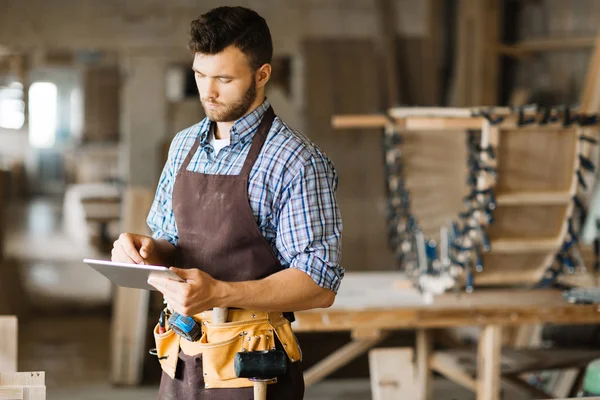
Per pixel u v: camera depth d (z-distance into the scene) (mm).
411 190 4371
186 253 2193
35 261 9578
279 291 2027
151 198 5738
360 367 5770
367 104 7480
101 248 9578
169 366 2215
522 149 3805
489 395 3691
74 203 11812
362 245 7246
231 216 2125
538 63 7156
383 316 3637
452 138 4383
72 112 19281
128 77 7711
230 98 2072
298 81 7730
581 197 3869
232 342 2121
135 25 7637
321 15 7633
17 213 14984
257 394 2062
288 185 2104
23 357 6172
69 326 7207
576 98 6805
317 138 7434
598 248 4141
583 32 6801
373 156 7379
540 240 3926
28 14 7543
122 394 5297
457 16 7523
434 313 3639
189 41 2053
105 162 13102
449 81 7695
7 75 14648
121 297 5551
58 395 5250
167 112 7746
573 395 4184
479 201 3805
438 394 5125
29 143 18734
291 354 2184
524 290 4020
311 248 2090
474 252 3861
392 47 7531
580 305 3682
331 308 3627
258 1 7605
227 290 1979
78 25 7598
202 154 2227
